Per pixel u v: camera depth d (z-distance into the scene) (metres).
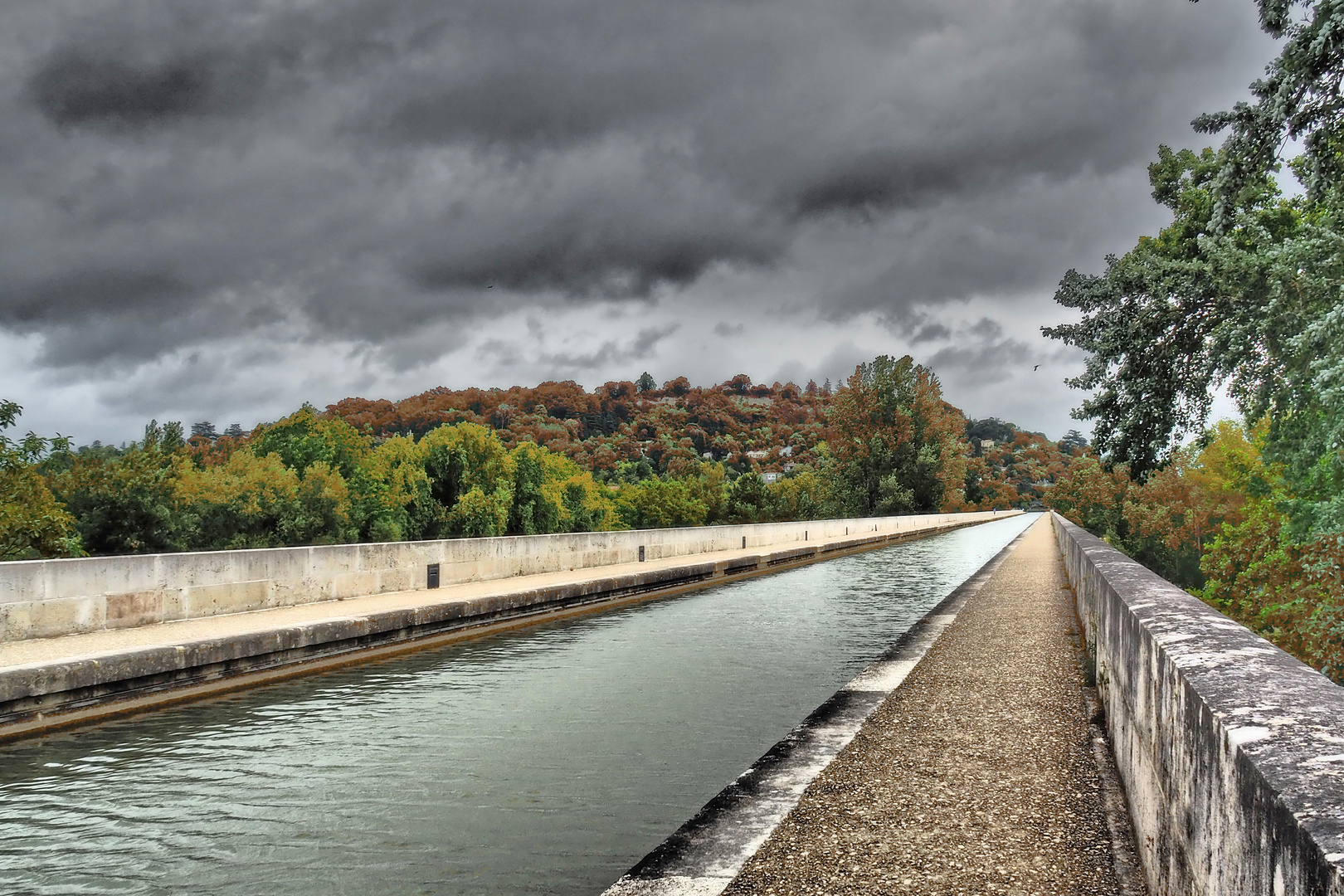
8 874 4.86
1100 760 5.79
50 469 29.02
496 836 5.30
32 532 21.62
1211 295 15.56
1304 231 13.62
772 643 13.44
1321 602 24.27
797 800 5.04
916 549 45.72
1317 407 13.71
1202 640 3.60
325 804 5.98
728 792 5.22
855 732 6.68
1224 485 40.44
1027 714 7.18
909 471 95.81
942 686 8.48
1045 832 4.44
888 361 98.06
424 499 50.41
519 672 11.13
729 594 21.94
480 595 16.30
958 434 104.88
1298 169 15.12
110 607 12.09
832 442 101.00
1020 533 61.53
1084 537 18.42
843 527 52.19
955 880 3.85
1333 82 12.59
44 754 7.64
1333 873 1.45
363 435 45.62
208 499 33.03
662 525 101.94
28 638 11.16
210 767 7.06
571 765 6.80
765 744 7.39
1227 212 14.53
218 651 10.75
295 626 11.88
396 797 6.08
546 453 61.72
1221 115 14.37
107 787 6.54
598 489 84.31
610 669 11.23
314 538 35.53
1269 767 2.01
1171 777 3.27
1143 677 4.12
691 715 8.51
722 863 4.11
